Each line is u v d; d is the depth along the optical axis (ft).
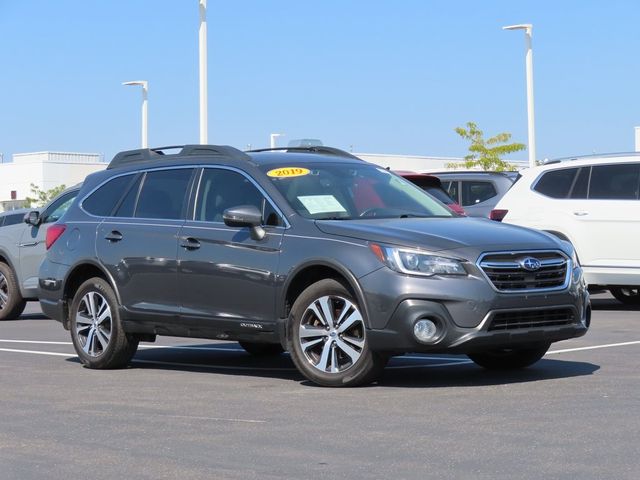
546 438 21.36
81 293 34.65
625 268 50.24
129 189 34.60
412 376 30.68
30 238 55.72
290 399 26.96
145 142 118.32
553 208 52.16
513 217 53.36
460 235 28.30
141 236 33.19
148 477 19.21
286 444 21.56
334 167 32.45
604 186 51.21
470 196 65.26
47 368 34.37
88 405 26.78
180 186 33.17
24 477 19.47
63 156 235.61
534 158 115.24
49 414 25.58
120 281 33.55
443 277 27.40
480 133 149.28
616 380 28.71
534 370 31.27
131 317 33.24
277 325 29.73
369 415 24.41
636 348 36.01
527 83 114.52
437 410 24.80
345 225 29.09
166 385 30.12
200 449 21.33
